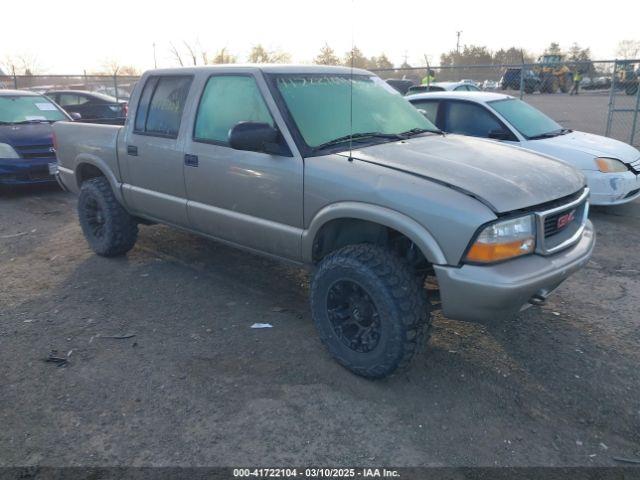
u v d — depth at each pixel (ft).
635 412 10.66
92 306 15.31
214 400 11.02
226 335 13.62
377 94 15.03
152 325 14.19
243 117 13.65
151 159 15.98
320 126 12.97
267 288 16.49
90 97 50.16
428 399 11.04
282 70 13.79
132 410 10.74
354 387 11.41
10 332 13.82
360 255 11.09
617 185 22.99
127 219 18.28
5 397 11.17
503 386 11.50
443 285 10.22
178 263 18.52
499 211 9.96
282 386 11.46
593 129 49.93
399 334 10.65
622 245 20.22
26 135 28.50
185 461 9.39
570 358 12.53
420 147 12.75
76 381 11.71
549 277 10.37
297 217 12.48
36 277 17.48
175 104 15.53
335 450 9.62
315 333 13.67
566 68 61.98
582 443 9.84
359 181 11.18
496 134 24.11
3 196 29.04
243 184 13.44
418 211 10.32
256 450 9.63
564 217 11.28
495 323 14.14
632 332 13.67
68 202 27.68
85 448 9.72
